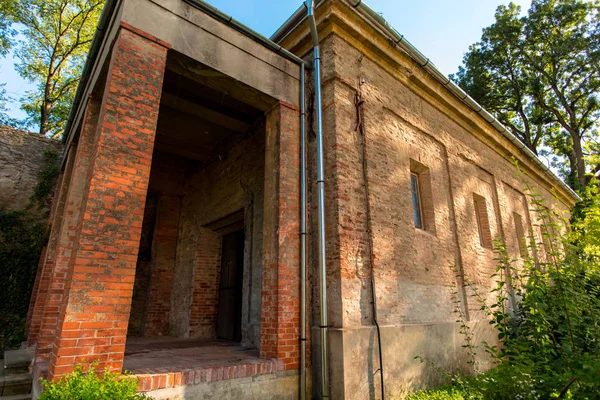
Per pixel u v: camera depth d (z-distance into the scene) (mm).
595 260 4949
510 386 3967
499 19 19406
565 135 21156
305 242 5676
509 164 12219
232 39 5539
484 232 9938
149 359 5152
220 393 4258
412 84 8164
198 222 9656
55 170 10023
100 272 3617
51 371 3293
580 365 3496
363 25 6824
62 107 16312
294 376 5031
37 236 9227
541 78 19062
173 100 6926
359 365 5102
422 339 6312
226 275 9180
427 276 7082
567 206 16672
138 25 4496
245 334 6941
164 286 10016
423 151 8141
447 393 5738
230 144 8930
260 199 7367
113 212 3822
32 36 14797
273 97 5980
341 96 6301
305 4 6395
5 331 8250
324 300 5266
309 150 6281
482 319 8258
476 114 10070
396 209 6754
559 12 17750
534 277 4383
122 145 4035
